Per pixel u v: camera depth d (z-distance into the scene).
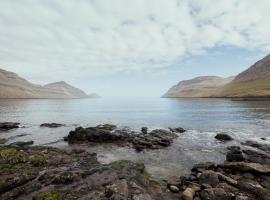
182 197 15.53
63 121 70.44
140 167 21.20
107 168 19.97
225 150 30.83
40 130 51.28
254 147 32.09
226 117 71.38
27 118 79.69
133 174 18.81
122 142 37.19
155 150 31.41
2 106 150.62
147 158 27.27
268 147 31.00
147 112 100.69
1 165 20.19
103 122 66.81
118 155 28.92
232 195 14.84
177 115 83.06
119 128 53.19
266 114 75.56
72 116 87.25
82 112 107.56
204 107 121.25
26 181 17.27
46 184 16.75
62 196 14.62
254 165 20.38
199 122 61.97
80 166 21.73
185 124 58.78
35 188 16.11
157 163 25.11
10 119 76.00
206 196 15.15
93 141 37.62
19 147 28.34
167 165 24.31
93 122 67.50
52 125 58.25
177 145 34.31
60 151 28.09
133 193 14.70
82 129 40.25
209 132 45.81
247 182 17.55
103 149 32.53
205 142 36.28
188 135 42.72
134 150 31.66
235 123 57.84
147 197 14.26
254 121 60.38
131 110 116.44
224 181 18.05
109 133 38.00
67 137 40.34
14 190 15.65
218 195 15.00
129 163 21.72
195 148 32.25
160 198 15.52
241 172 20.45
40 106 166.12
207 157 27.47
